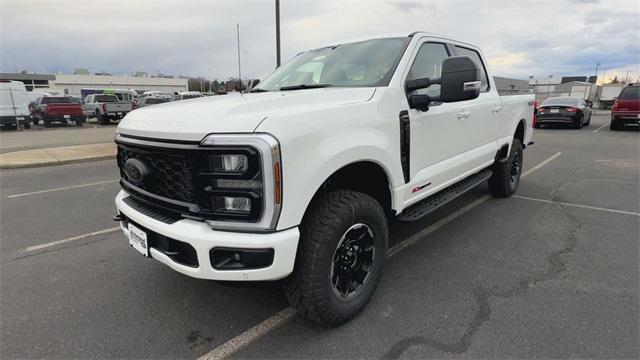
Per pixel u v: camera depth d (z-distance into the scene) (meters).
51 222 5.07
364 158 2.59
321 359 2.38
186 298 3.12
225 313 2.90
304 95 2.72
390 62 3.21
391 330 2.64
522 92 6.04
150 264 3.76
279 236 2.13
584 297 3.00
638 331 2.57
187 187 2.23
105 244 4.30
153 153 2.40
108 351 2.49
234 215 2.15
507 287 3.18
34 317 2.88
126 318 2.86
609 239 4.17
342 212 2.45
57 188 7.04
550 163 8.84
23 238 4.50
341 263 2.61
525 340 2.50
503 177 5.50
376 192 3.13
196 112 2.33
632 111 15.70
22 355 2.46
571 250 3.89
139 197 2.64
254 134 2.07
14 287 3.34
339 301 2.57
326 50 3.84
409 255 3.84
